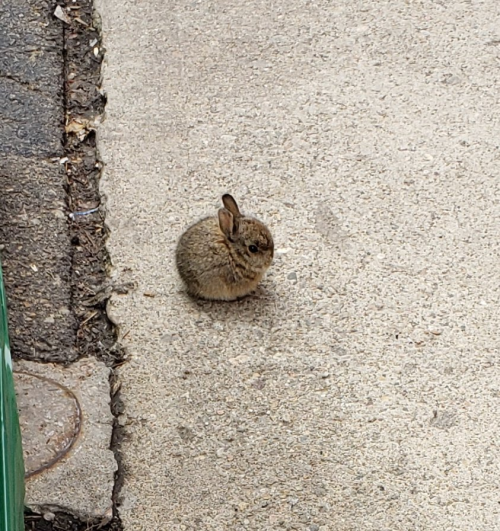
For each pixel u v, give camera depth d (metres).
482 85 1.51
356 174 1.39
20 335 1.20
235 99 1.48
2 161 1.39
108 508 1.06
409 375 1.17
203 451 1.11
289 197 1.36
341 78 1.52
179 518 1.05
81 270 1.28
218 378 1.17
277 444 1.11
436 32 1.58
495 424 1.13
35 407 1.13
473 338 1.21
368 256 1.30
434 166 1.40
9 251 1.28
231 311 1.24
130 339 1.21
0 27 1.57
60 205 1.35
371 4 1.63
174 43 1.56
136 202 1.35
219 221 1.22
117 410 1.14
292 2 1.64
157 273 1.28
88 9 1.63
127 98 1.48
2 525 0.82
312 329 1.22
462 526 1.05
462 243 1.31
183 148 1.42
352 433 1.12
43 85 1.50
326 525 1.05
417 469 1.09
